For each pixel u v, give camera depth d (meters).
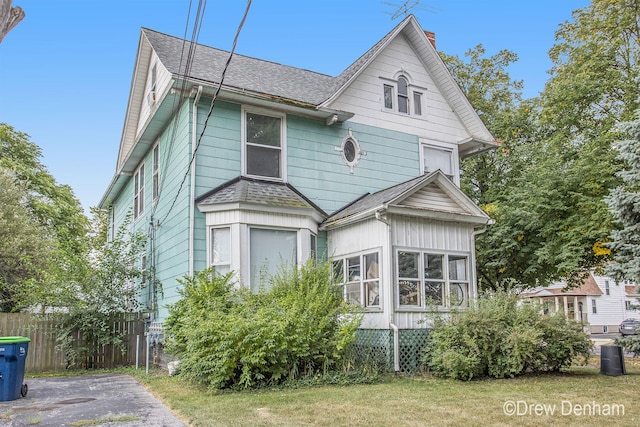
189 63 10.27
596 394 7.57
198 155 10.98
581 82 15.98
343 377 8.70
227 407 6.48
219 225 10.55
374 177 13.38
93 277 12.77
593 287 40.88
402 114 14.17
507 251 15.52
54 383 9.59
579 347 10.08
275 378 8.27
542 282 17.12
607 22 16.62
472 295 10.86
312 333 8.62
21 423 5.86
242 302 9.04
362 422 5.64
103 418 6.03
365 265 10.95
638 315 43.09
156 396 7.71
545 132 19.25
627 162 11.39
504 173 19.92
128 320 12.87
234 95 11.27
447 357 9.02
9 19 5.94
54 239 21.94
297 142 12.43
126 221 14.26
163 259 12.38
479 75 21.88
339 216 11.69
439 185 11.39
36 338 12.02
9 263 18.08
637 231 10.23
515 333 9.24
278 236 10.91
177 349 9.09
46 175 26.77
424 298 10.64
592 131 16.70
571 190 14.63
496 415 6.04
